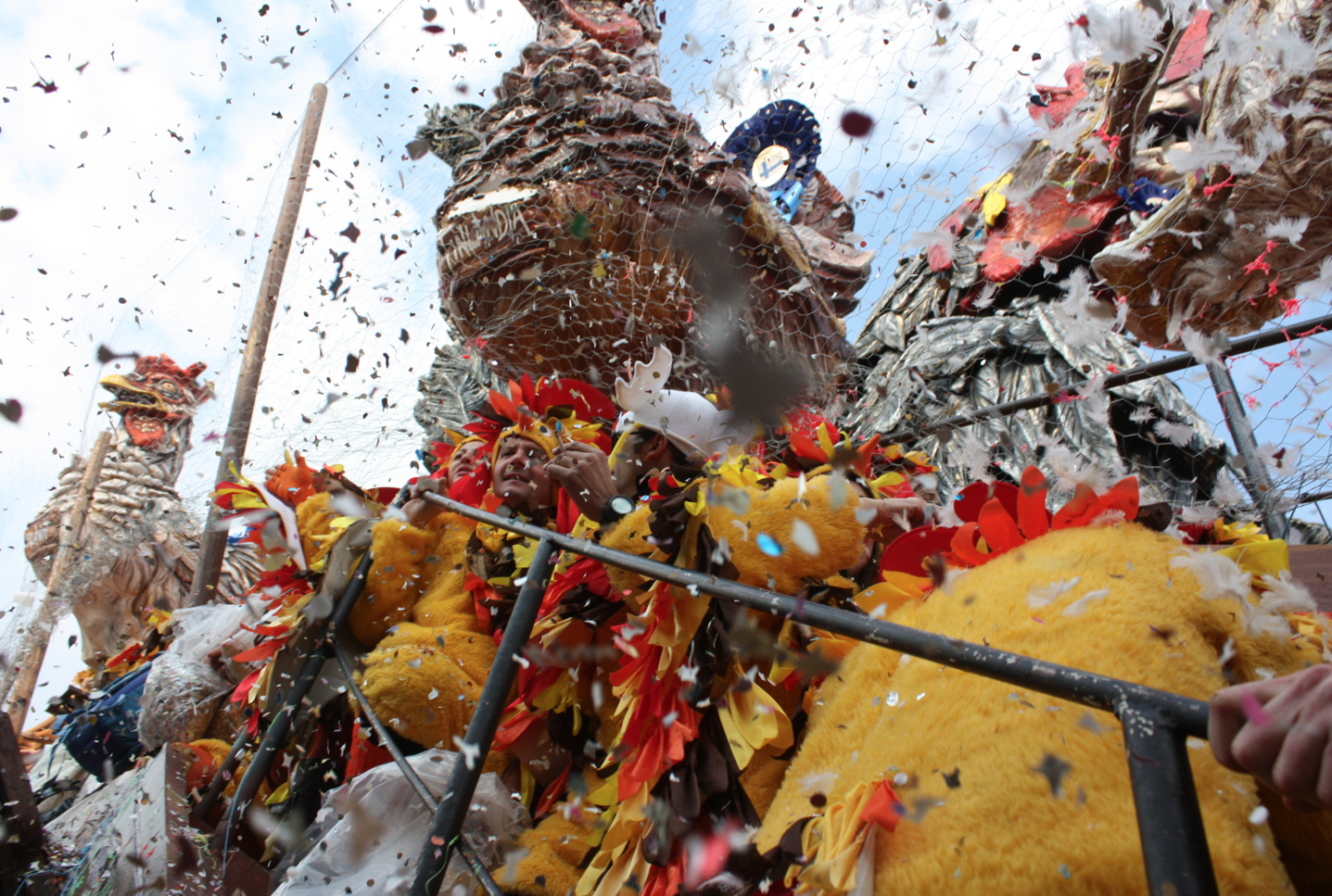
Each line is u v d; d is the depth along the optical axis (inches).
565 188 93.8
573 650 60.7
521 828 65.0
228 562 162.7
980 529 45.9
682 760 50.2
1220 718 23.5
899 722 39.3
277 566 95.3
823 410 92.5
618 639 55.1
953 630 40.0
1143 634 35.4
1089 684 26.0
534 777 70.8
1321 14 49.9
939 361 115.3
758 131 117.6
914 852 33.9
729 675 51.9
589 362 97.5
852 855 34.8
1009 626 37.7
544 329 96.5
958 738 35.9
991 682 37.0
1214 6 52.1
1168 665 34.3
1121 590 37.4
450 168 119.3
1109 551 39.9
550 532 53.6
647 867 48.3
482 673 78.5
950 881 32.0
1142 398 96.5
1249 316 63.3
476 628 82.8
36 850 62.9
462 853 50.6
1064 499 55.1
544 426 86.4
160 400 195.5
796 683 54.2
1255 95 53.0
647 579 55.7
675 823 47.7
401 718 73.2
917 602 45.7
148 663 119.0
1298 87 50.8
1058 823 31.6
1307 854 35.2
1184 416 95.9
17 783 62.8
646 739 52.4
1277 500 62.5
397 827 61.8
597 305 91.7
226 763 81.2
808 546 49.1
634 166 93.1
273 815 79.9
